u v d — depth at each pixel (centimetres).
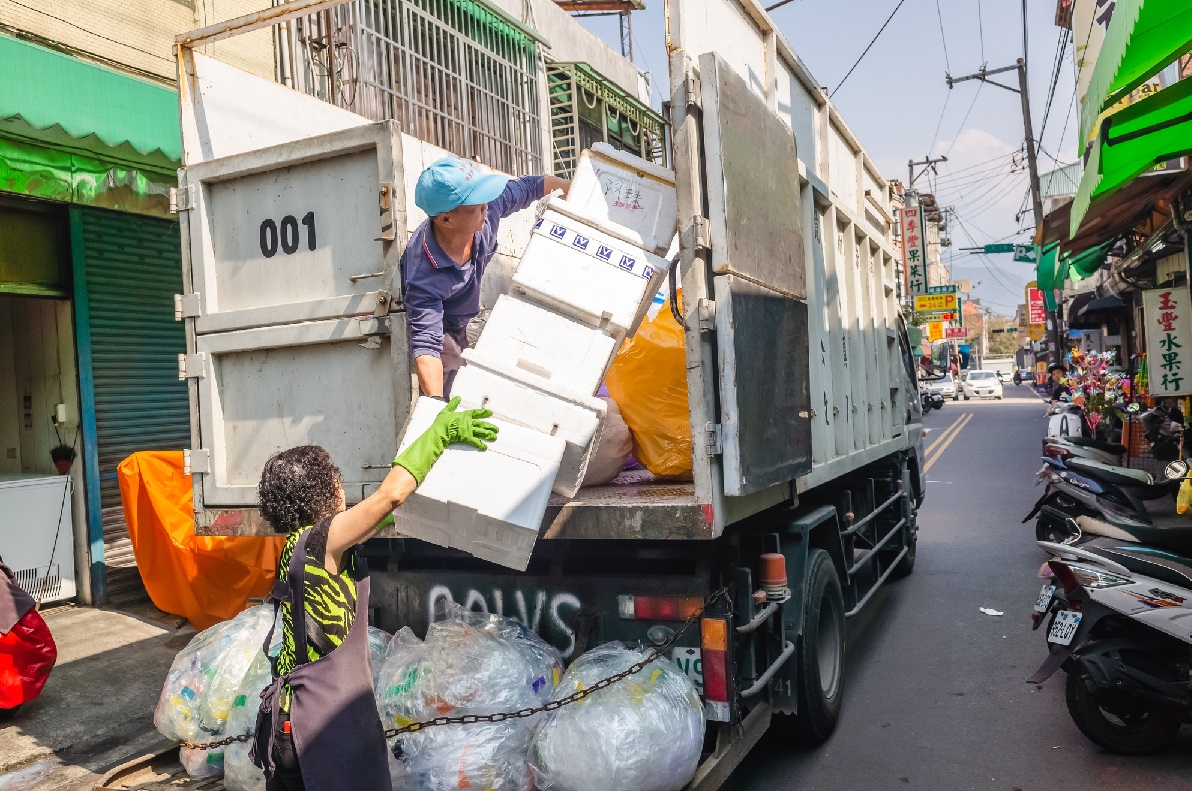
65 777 414
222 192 389
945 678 523
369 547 379
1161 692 391
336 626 242
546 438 283
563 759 280
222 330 384
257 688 327
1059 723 452
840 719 467
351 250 361
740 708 339
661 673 304
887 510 679
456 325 380
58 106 530
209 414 387
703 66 313
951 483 1355
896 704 485
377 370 355
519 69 1066
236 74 449
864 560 538
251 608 385
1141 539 469
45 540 640
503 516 275
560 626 345
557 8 1249
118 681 530
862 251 587
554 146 1167
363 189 359
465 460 280
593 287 331
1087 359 1850
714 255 310
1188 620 388
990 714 466
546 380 301
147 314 715
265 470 258
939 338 4238
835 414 479
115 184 612
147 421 709
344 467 362
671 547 331
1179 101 516
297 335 365
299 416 372
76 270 657
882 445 618
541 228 342
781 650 381
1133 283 1452
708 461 300
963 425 2420
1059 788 382
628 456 398
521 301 326
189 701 341
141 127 578
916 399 853
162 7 687
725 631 318
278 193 376
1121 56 362
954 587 738
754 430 323
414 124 883
